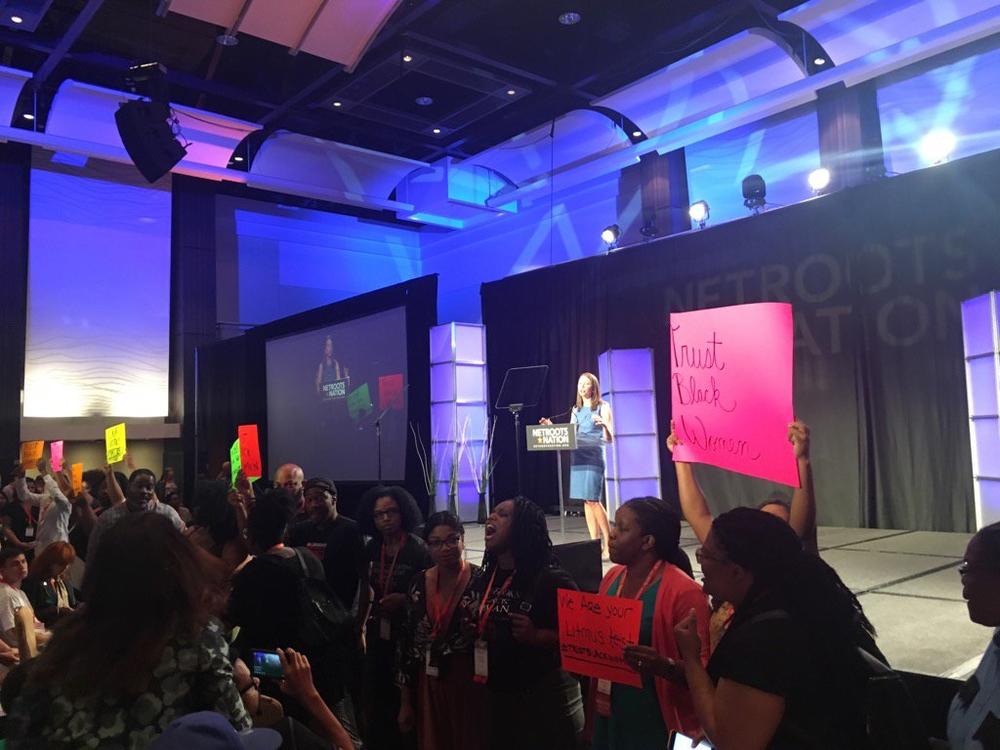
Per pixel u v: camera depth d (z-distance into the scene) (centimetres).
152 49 1046
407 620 273
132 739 124
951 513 749
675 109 1059
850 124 947
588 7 934
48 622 371
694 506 229
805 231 866
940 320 757
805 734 137
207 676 134
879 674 143
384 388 996
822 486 846
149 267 1393
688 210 1112
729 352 221
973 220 733
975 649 337
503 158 1301
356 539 334
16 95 1077
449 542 263
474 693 250
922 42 823
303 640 253
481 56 1025
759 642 141
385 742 309
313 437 1164
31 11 876
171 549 135
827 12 829
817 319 852
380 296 1037
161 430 1371
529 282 1195
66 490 684
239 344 1331
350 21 665
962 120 879
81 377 1317
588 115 1140
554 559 254
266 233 1536
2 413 1214
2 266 1237
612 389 912
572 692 250
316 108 1218
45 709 127
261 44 1025
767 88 975
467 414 1028
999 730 141
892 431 793
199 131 1187
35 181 1294
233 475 742
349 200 1382
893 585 482
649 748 197
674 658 198
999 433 658
